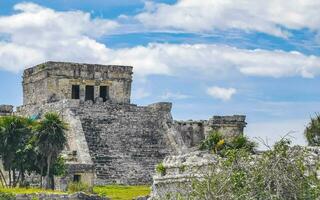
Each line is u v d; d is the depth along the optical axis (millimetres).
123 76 142000
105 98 141250
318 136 69562
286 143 37250
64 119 127062
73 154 118500
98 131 124875
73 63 139500
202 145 104250
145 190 103250
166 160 62781
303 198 35656
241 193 36094
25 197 79688
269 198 35500
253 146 44938
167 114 131250
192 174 45719
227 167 37688
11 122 107500
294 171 36281
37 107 136000
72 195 81125
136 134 126375
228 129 136750
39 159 106312
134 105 130625
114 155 121062
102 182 115062
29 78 144875
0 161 116312
